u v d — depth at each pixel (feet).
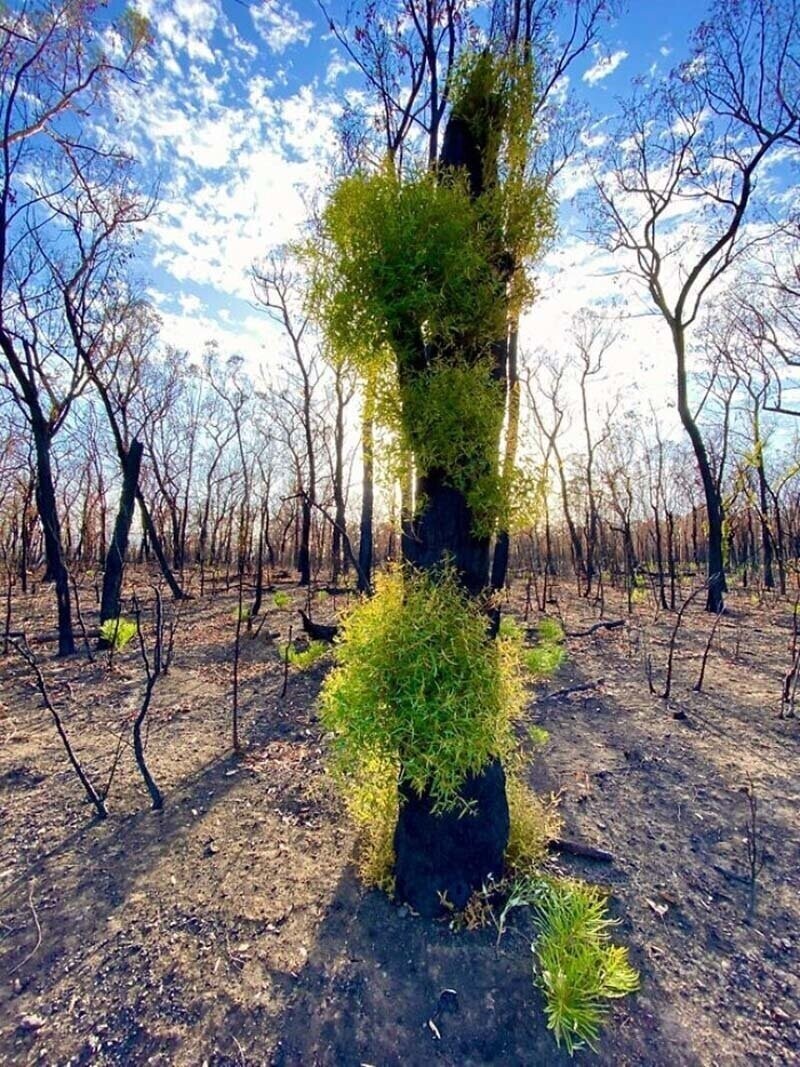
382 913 7.84
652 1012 6.54
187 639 25.30
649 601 40.04
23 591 39.73
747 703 16.78
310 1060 5.97
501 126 8.05
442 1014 6.44
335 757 8.51
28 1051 6.02
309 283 8.01
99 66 21.94
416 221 7.07
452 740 6.62
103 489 62.44
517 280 8.15
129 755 13.14
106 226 28.86
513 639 8.08
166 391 63.46
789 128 31.22
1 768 12.30
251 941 7.50
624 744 13.88
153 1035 6.22
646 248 36.55
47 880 8.70
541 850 8.64
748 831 10.17
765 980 7.06
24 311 29.89
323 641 22.13
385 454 7.86
